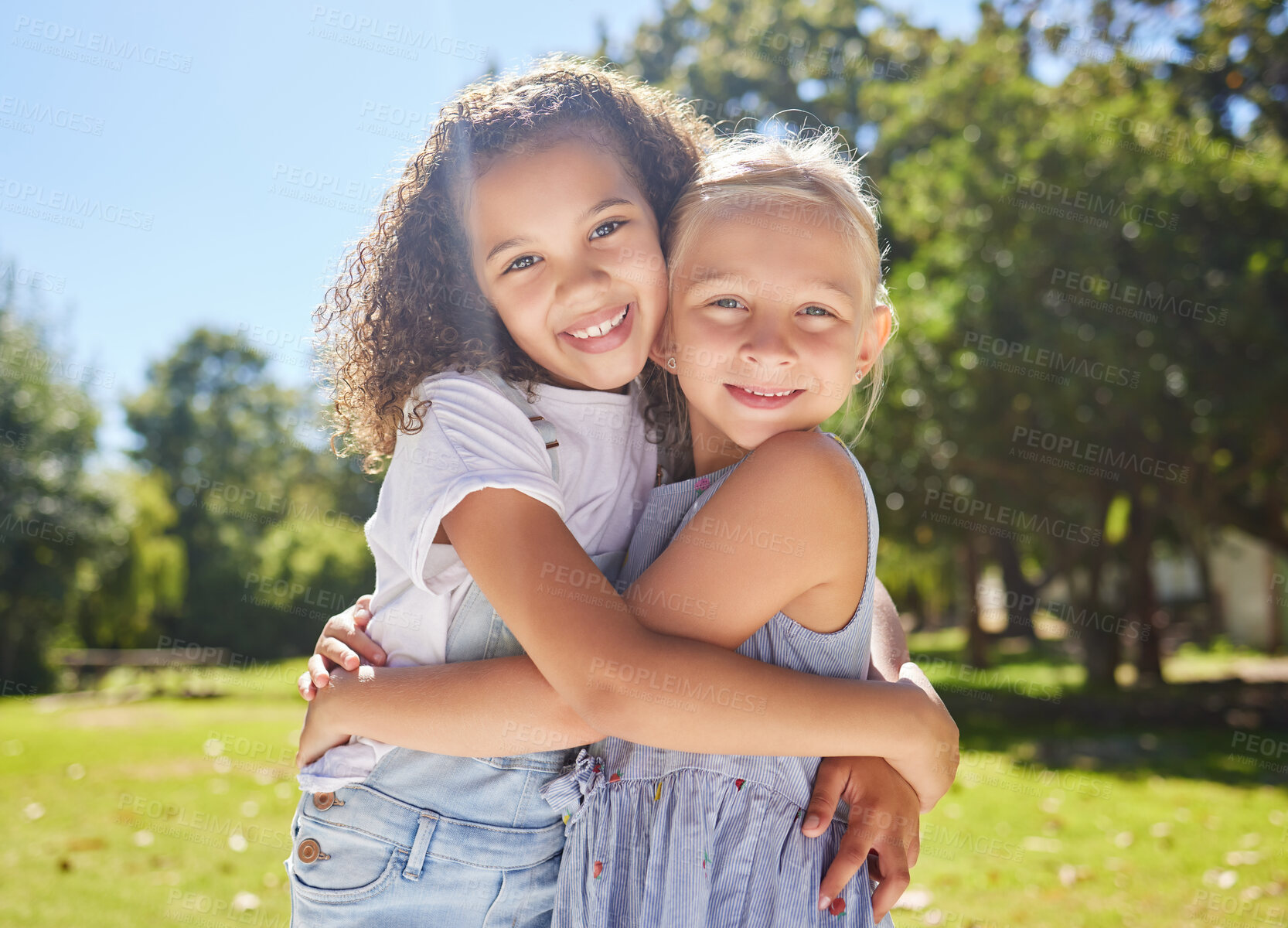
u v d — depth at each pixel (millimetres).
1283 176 12211
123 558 24391
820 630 1320
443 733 1305
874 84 15195
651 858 1269
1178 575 34031
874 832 1312
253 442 36500
